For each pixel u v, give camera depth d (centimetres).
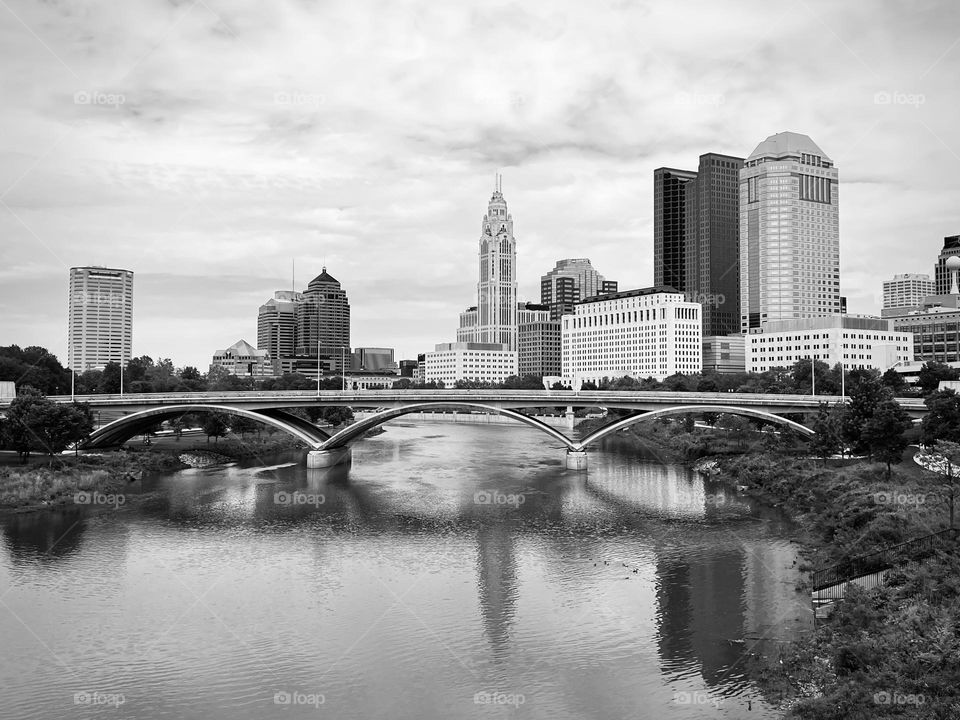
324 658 5938
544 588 7575
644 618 6688
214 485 13550
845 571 7056
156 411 15200
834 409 13788
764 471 13188
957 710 4341
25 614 6850
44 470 12731
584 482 14075
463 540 9538
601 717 4981
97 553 8825
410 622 6675
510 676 5609
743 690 5275
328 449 16588
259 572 8138
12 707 5188
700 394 15638
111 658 5944
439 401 16550
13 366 19850
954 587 5950
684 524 10244
